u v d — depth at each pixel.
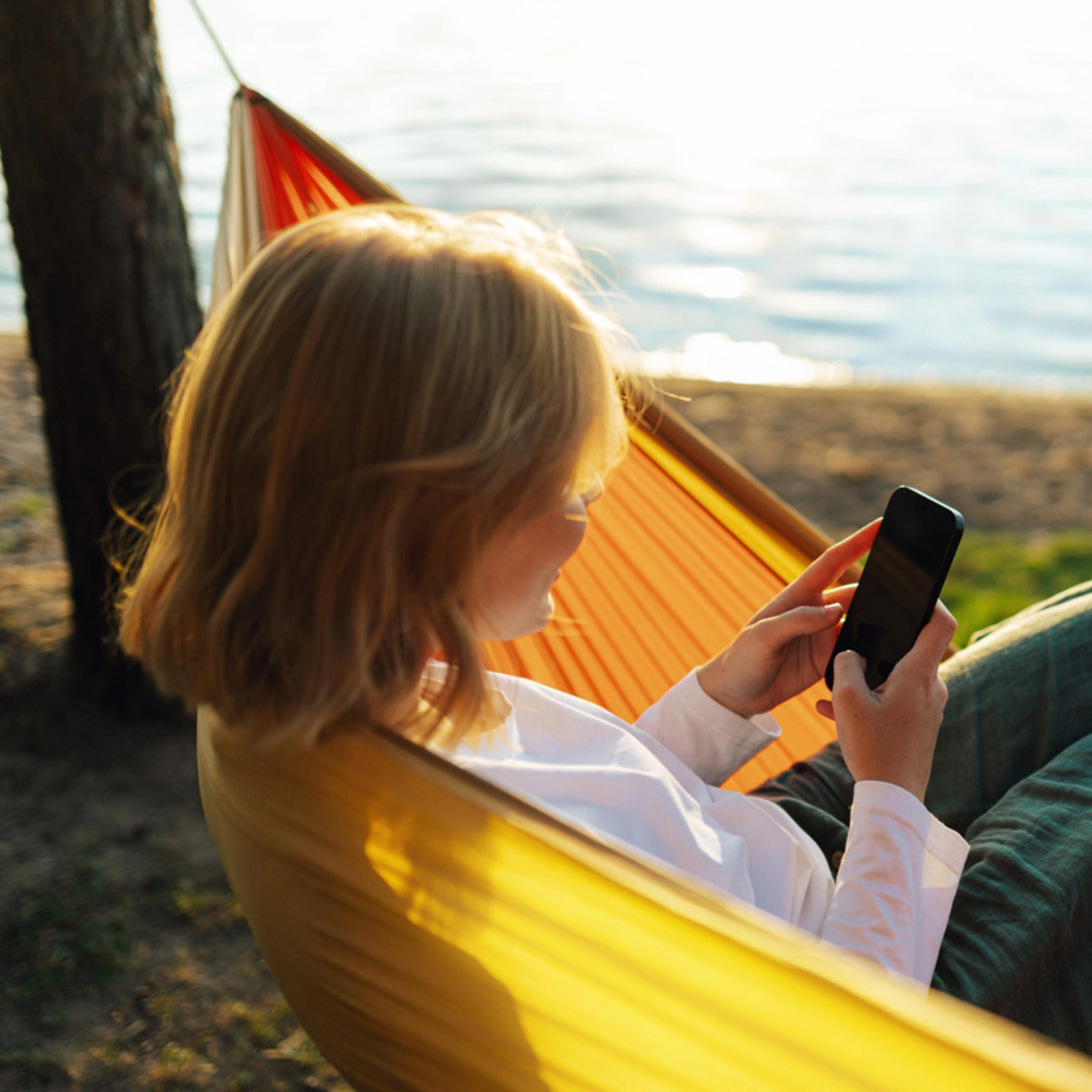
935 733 1.06
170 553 0.91
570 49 28.23
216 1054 1.95
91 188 2.60
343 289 0.82
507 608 0.92
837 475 5.53
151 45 2.63
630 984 0.74
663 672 1.68
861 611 1.17
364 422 0.81
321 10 34.44
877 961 0.94
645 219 13.30
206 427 0.85
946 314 10.26
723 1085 0.73
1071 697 1.44
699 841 1.04
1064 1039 1.17
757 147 17.94
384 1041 0.90
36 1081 1.87
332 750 0.83
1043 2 41.88
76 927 2.21
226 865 1.02
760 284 11.02
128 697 2.91
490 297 0.83
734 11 37.81
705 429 6.22
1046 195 14.84
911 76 25.94
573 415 0.85
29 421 5.25
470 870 0.79
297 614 0.82
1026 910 1.16
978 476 5.47
